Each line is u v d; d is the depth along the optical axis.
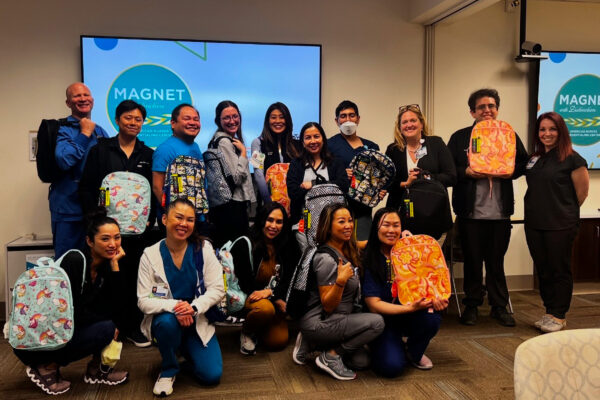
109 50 3.84
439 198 3.17
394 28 4.32
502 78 4.51
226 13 4.04
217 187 3.23
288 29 4.14
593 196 4.72
